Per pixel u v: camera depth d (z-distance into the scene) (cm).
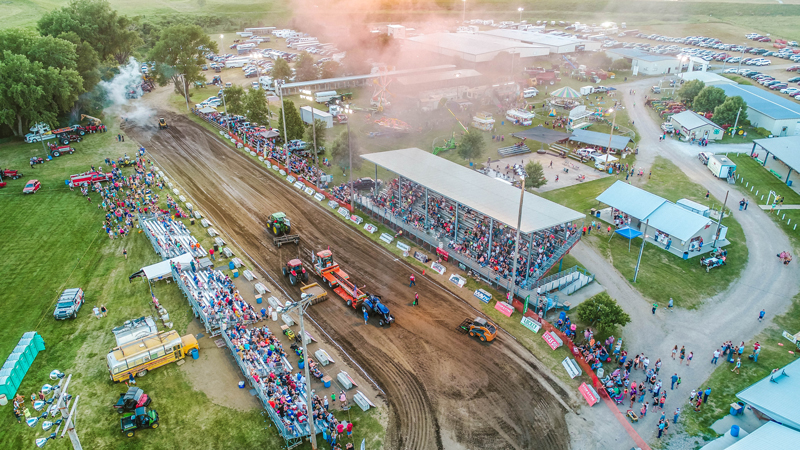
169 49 11594
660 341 4506
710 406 3766
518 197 5609
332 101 12519
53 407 3681
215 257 5772
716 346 4444
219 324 4484
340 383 3925
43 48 9531
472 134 8606
